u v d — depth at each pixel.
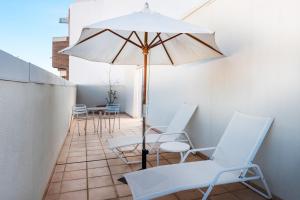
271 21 2.36
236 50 2.90
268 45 2.40
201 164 2.53
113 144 3.36
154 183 2.01
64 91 4.79
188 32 2.07
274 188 2.37
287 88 2.19
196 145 3.97
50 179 2.82
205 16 3.64
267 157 2.45
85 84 10.78
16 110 1.53
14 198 1.50
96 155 3.86
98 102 10.79
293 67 2.13
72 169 3.21
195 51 3.10
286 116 2.21
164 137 3.76
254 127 2.41
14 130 1.49
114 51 3.32
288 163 2.20
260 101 2.52
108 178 2.90
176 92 4.81
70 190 2.57
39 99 2.22
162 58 3.73
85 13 11.16
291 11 2.13
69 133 5.75
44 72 2.36
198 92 3.90
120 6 10.16
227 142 2.64
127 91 9.93
